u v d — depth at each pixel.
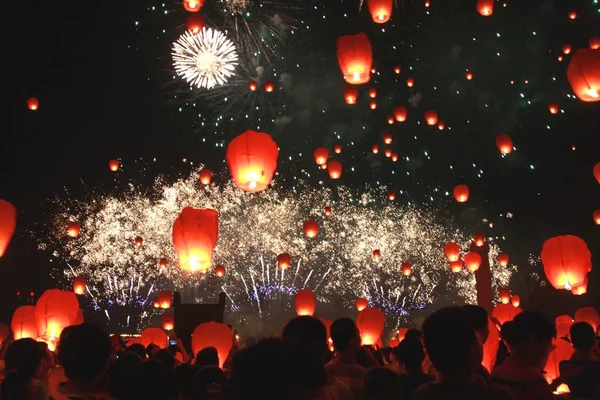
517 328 3.56
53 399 3.14
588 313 9.46
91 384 3.20
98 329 3.27
